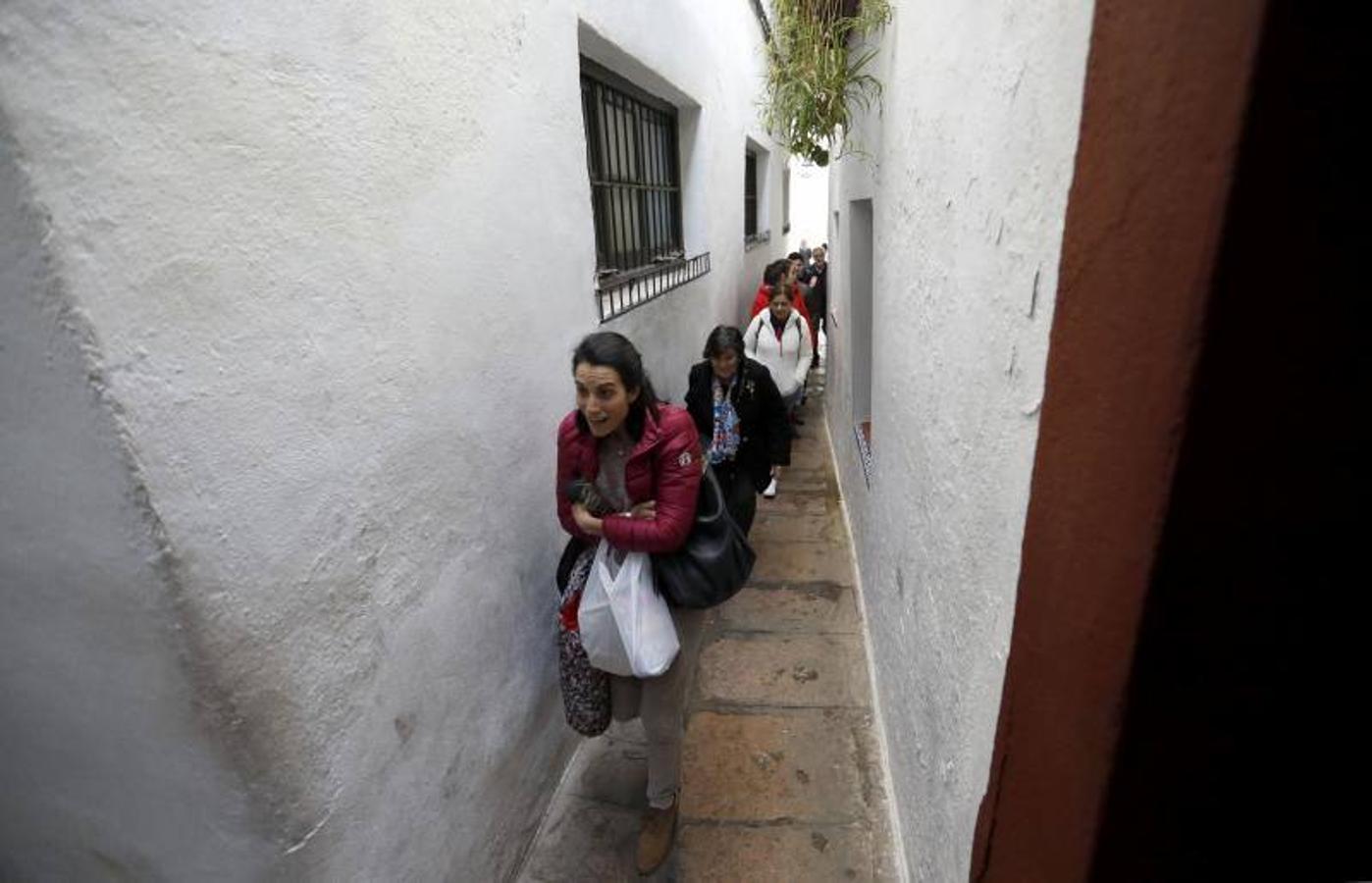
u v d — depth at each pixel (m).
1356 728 0.59
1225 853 0.64
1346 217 0.46
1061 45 0.83
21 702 1.07
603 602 1.75
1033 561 0.79
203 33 0.91
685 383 4.26
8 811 1.19
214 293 0.94
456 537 1.58
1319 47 0.43
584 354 1.66
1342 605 0.55
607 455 1.83
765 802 2.18
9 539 0.95
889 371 2.29
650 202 3.92
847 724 2.48
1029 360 0.94
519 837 1.95
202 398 0.93
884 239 2.39
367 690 1.28
